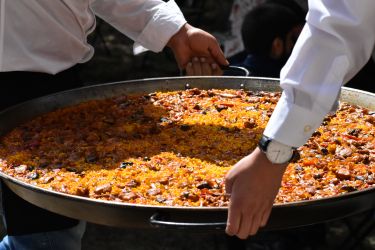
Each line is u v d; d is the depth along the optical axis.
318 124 1.50
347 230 3.58
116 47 7.03
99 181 1.82
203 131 2.16
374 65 3.54
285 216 1.54
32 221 2.27
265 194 1.49
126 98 2.50
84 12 2.33
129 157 1.99
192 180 1.81
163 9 2.59
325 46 1.45
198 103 2.43
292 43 3.48
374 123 2.21
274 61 3.49
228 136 2.11
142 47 2.73
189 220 1.55
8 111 2.23
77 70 2.53
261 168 1.49
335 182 1.78
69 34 2.29
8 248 2.33
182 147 2.04
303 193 1.71
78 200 1.61
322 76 1.46
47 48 2.29
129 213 1.57
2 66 2.20
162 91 2.59
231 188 1.52
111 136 2.16
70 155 2.02
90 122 2.29
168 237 3.62
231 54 4.52
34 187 1.70
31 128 2.25
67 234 2.31
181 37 2.57
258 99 2.46
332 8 1.44
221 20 7.38
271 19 3.44
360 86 3.57
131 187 1.78
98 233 3.68
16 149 2.09
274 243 3.30
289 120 1.47
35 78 2.32
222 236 3.57
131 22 2.61
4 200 2.26
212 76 2.61
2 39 2.18
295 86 1.46
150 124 2.25
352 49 1.45
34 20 2.22
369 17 1.43
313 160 1.91
